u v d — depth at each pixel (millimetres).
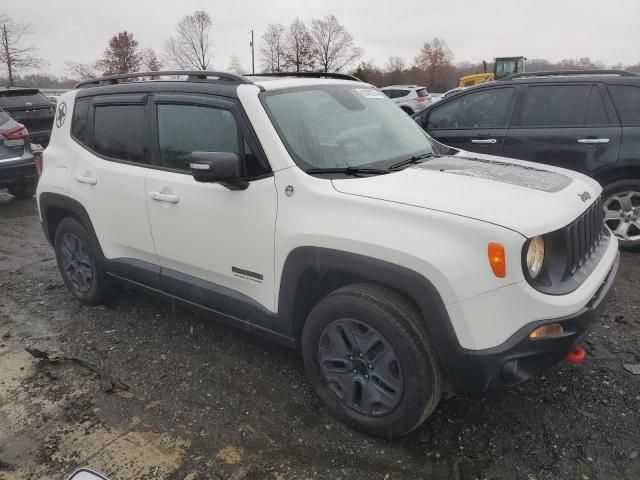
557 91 5688
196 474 2604
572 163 5578
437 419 2959
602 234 3256
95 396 3264
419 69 78312
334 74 4113
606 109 5422
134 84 3836
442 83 78125
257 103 3078
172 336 3996
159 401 3197
